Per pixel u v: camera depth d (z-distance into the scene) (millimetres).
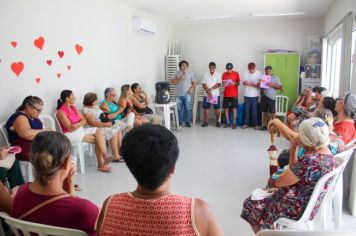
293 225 2168
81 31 5238
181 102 7855
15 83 4012
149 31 7211
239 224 3020
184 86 7762
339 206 2732
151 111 6617
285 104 8070
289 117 5586
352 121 3031
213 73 7926
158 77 8258
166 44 8688
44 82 4488
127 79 6742
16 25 3996
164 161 1146
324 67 7555
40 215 1481
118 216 1180
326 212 2404
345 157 2545
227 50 8766
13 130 3549
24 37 4125
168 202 1159
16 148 3061
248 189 3854
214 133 7090
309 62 7879
